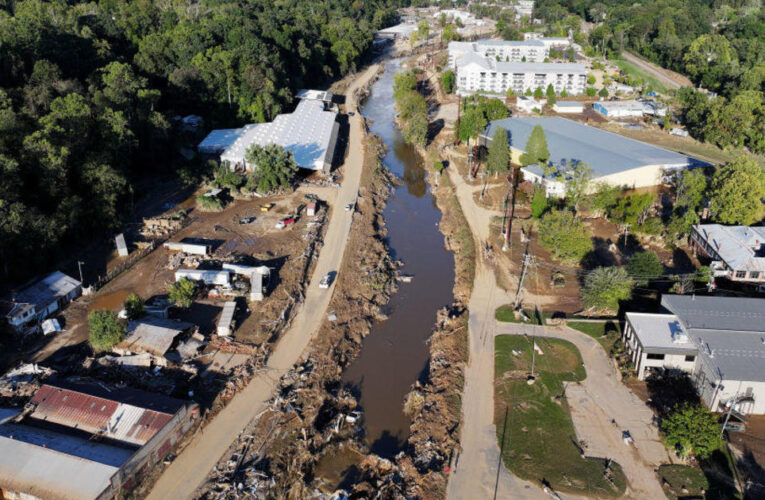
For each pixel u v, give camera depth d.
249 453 65.06
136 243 107.56
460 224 120.06
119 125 118.50
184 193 131.25
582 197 120.44
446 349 82.50
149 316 85.19
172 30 196.88
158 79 174.38
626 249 109.06
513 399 72.69
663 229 111.38
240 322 87.00
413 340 86.81
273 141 152.62
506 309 91.31
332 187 138.25
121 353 78.31
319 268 103.38
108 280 96.69
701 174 122.56
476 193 134.75
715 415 65.38
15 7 189.25
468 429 68.50
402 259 110.50
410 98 191.50
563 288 97.00
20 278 90.94
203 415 69.75
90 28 177.62
